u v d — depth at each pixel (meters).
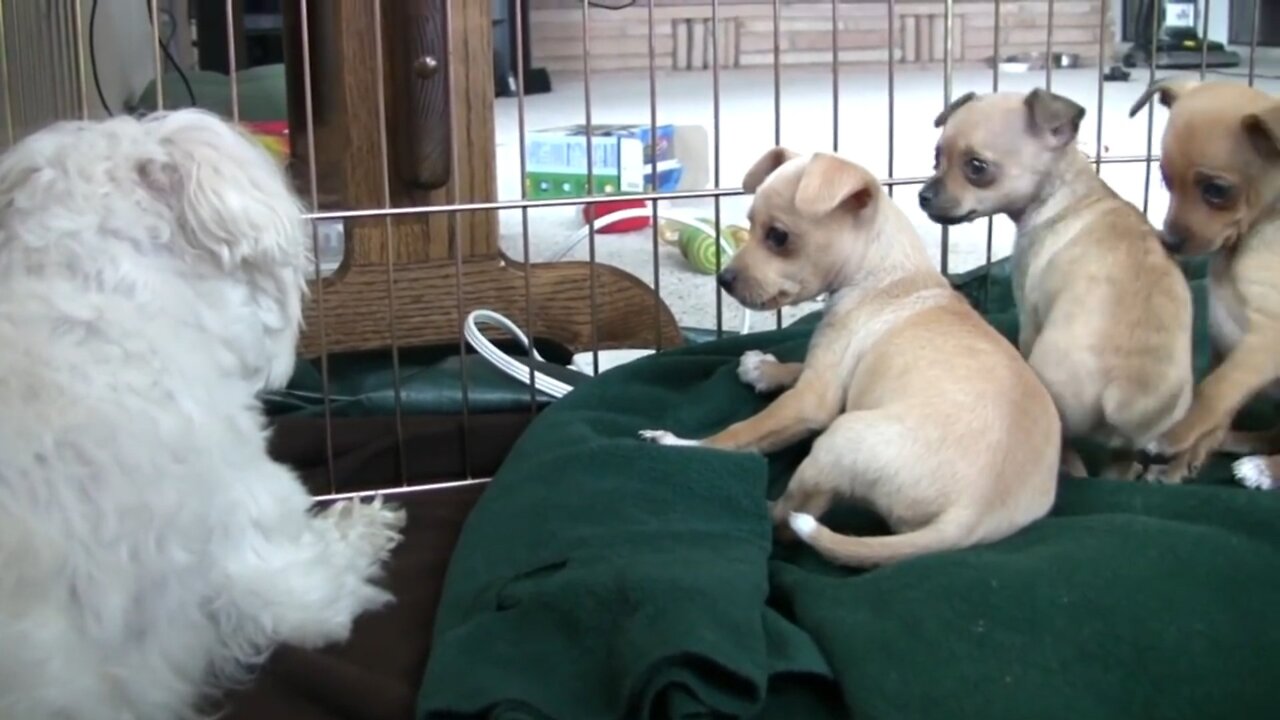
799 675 1.18
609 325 2.24
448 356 2.20
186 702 1.26
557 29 6.22
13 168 1.28
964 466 1.31
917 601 1.21
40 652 1.10
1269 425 1.71
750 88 5.61
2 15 1.87
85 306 1.22
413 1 2.05
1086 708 1.13
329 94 2.24
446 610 1.33
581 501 1.39
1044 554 1.26
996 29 1.94
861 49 6.55
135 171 1.29
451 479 1.82
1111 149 3.69
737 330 2.46
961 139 1.53
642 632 1.14
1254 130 1.45
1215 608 1.20
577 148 3.03
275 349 1.41
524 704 1.13
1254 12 2.42
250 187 1.32
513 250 2.91
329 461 1.74
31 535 1.11
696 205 3.26
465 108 2.15
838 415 1.50
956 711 1.12
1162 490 1.43
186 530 1.23
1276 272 1.49
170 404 1.23
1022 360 1.43
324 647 1.37
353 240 2.14
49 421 1.14
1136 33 5.92
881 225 1.53
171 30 4.45
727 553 1.30
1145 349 1.43
